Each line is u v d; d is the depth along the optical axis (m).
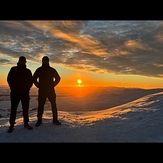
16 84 4.10
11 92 4.13
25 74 4.18
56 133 3.95
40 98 4.44
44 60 4.45
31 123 4.66
